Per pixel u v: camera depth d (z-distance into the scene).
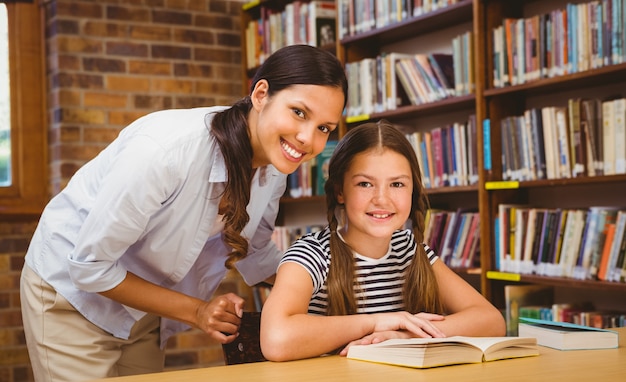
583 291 3.04
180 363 4.39
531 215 2.94
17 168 4.32
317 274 1.62
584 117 2.72
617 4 2.59
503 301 3.13
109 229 1.57
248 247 1.91
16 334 4.13
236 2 4.70
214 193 1.72
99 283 1.65
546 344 1.54
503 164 3.06
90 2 4.27
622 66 2.55
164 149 1.59
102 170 1.75
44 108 4.37
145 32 4.41
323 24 4.08
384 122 1.70
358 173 1.63
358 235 1.70
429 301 1.72
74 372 1.84
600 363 1.34
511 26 3.00
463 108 3.40
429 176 3.42
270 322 1.45
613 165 2.64
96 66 4.28
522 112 3.15
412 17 3.43
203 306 1.70
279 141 1.56
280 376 1.26
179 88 4.50
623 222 2.60
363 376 1.24
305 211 4.50
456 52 3.24
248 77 4.61
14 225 4.17
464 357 1.34
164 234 1.72
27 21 4.34
